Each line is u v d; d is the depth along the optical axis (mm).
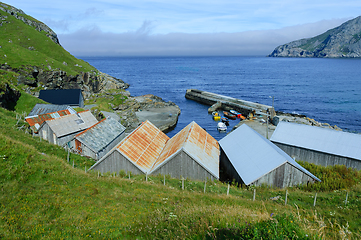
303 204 20266
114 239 12195
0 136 21062
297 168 25938
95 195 17391
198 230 10633
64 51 113000
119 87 130875
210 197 19828
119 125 44312
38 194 15734
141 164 29625
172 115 78938
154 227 12367
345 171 29734
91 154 34938
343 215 17250
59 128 37875
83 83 96062
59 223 13281
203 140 34938
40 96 65562
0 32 106125
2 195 14773
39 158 20281
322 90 130375
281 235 9000
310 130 36188
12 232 11945
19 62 81562
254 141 32531
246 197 22359
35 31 114125
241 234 9500
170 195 19516
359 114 84188
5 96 49594
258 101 108562
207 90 140000
